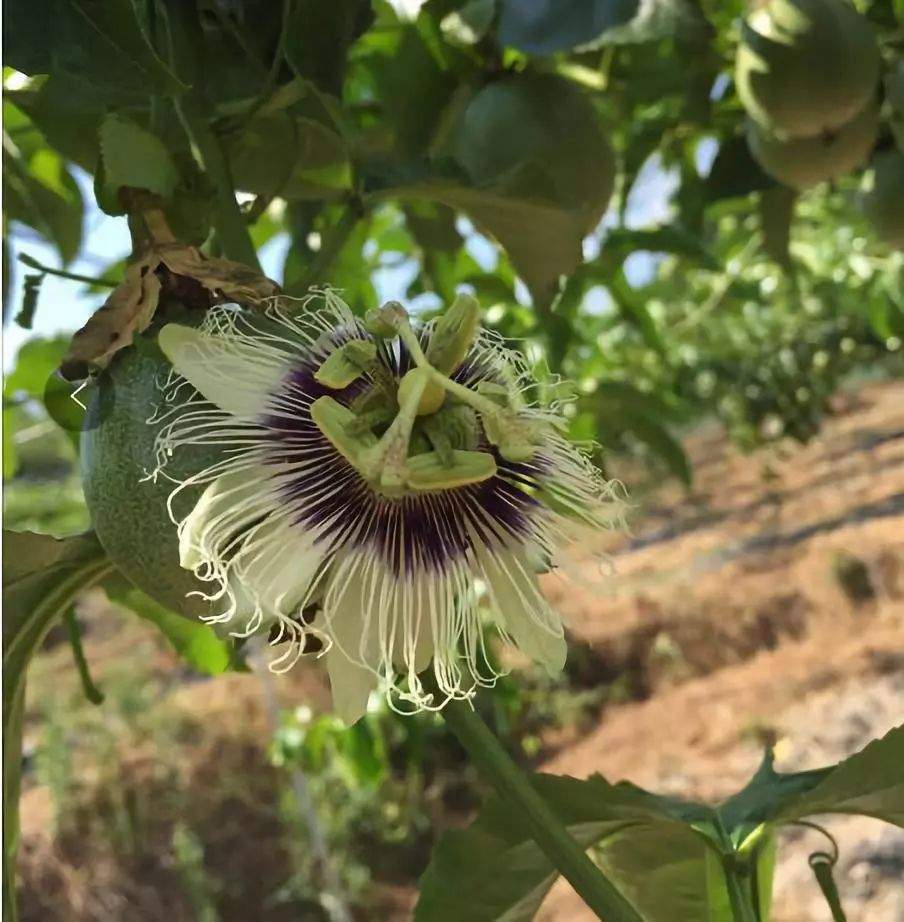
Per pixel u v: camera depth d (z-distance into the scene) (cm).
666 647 134
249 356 17
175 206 19
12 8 18
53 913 109
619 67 41
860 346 118
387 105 31
